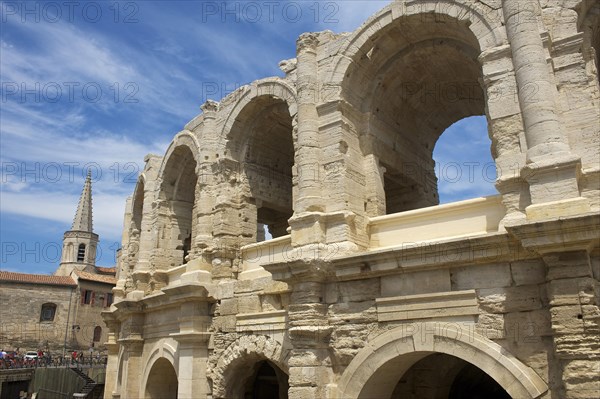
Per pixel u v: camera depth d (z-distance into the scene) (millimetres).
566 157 13297
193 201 31031
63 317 73000
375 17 18859
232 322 21609
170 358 24578
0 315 69062
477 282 14664
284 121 24922
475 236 14273
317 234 17812
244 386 21969
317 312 17047
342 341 16750
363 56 19484
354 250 17359
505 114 15211
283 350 19188
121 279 35719
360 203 18891
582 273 12531
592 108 14281
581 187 13719
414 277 15805
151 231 30391
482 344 13953
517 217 14164
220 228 23562
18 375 49688
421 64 20234
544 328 13359
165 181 30328
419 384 20109
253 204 24641
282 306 19984
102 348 75875
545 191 13492
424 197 23812
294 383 16656
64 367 50781
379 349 15672
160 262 29078
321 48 20297
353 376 16000
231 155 24625
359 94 20141
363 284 16812
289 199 26562
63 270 99062
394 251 15547
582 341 12141
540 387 12961
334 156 18719
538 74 14336
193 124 28234
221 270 23078
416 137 23859
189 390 21844
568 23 15188
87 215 105375
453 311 14742
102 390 47594
